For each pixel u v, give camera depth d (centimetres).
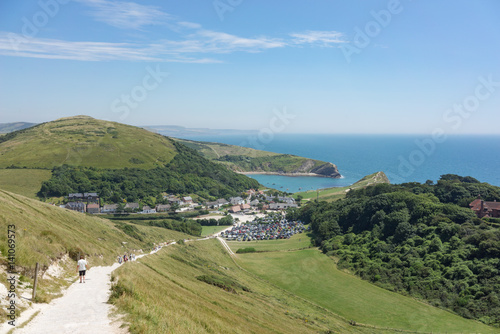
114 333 2098
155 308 2823
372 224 12094
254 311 5219
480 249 8106
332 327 6038
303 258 11406
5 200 5147
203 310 3791
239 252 12750
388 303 7681
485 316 6519
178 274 5988
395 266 9169
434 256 8794
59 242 4028
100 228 7631
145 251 7431
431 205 11062
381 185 16325
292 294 8212
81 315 2333
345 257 10712
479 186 13900
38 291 2542
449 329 6328
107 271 4122
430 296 7612
